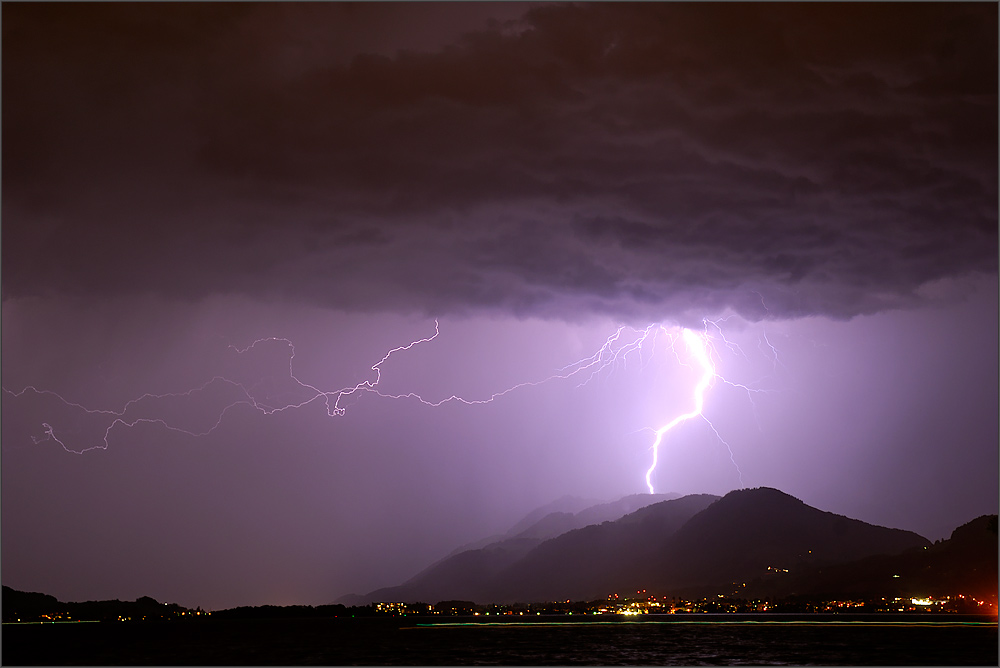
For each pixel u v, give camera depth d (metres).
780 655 131.50
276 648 161.88
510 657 137.25
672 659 129.62
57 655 149.62
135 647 168.25
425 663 129.12
